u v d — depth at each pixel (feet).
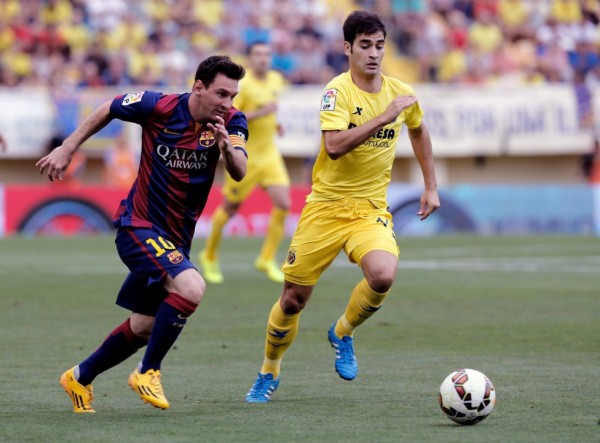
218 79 61.26
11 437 55.21
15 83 255.70
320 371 78.89
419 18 292.20
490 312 112.27
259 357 85.30
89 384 63.67
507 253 190.29
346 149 67.62
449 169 288.51
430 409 63.72
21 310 114.32
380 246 69.31
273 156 143.33
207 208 239.09
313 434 55.98
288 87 259.39
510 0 304.71
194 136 62.59
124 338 63.21
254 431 56.85
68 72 257.75
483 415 58.03
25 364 81.51
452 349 88.74
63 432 56.59
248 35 277.23
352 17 70.18
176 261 61.87
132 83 259.60
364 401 66.69
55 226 234.17
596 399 66.23
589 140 272.72
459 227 252.62
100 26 267.59
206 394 69.62
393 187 248.11
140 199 63.57
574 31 308.19
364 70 69.77
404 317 108.68
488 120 269.23
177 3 276.41
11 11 262.67
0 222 230.68
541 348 88.84
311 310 115.24
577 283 140.67
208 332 99.14
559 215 255.50
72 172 249.55
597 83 281.95
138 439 54.65
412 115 72.74
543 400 65.98
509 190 253.65
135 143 250.37
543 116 271.08
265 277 149.59
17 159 261.24
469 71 289.94
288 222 241.96
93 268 160.15
